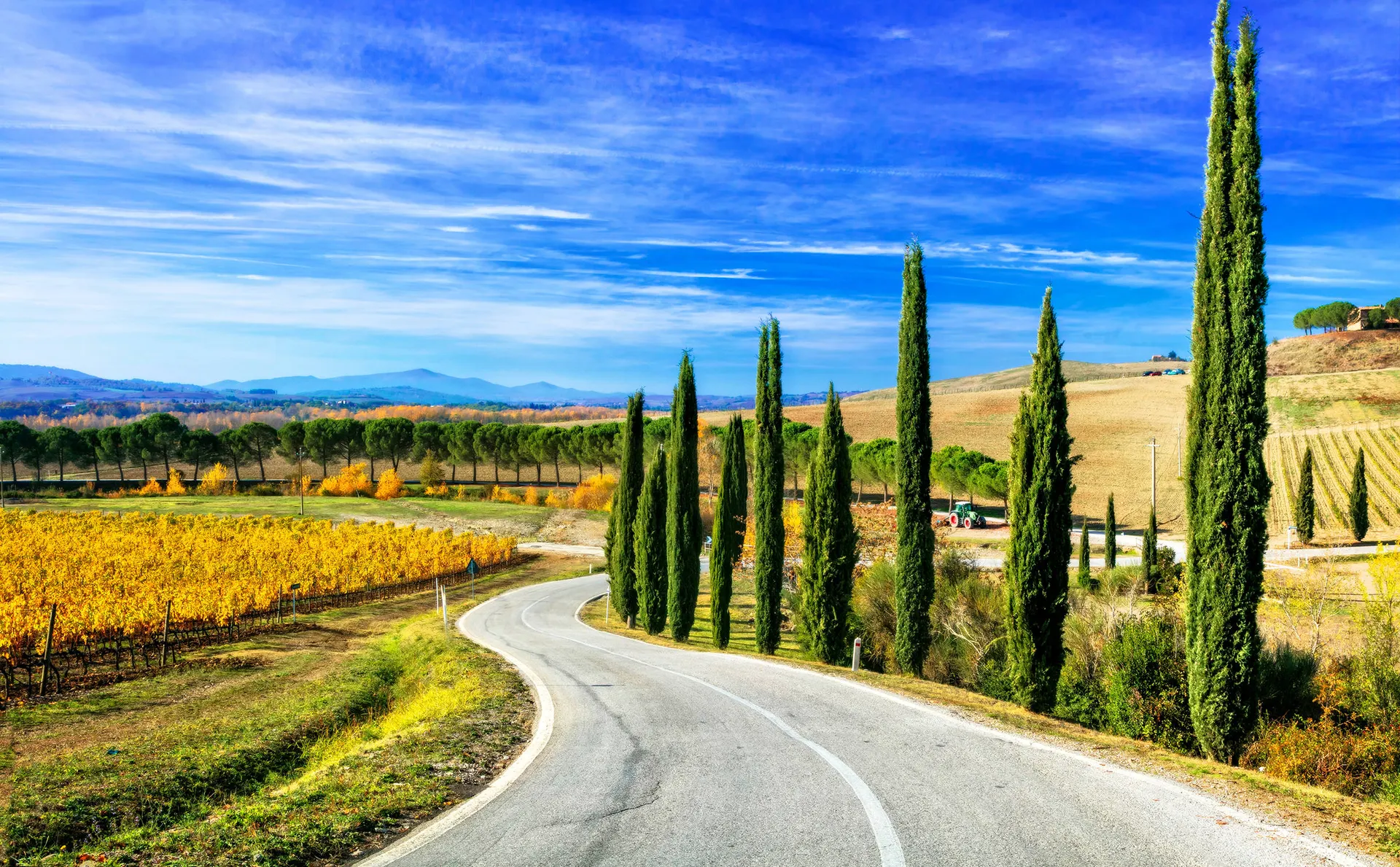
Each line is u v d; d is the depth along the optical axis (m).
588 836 6.38
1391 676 13.70
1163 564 34.28
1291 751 11.01
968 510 66.38
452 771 8.62
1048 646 13.82
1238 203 11.38
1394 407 92.94
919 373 18.97
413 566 48.12
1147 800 7.07
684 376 27.80
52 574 35.91
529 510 84.62
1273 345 166.25
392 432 109.62
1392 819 6.60
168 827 7.92
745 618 34.88
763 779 7.92
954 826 6.40
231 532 57.09
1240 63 11.52
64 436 103.25
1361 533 49.69
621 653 20.89
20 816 9.66
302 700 18.16
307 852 6.16
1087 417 112.50
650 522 28.41
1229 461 11.30
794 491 85.81
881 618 23.42
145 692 19.69
